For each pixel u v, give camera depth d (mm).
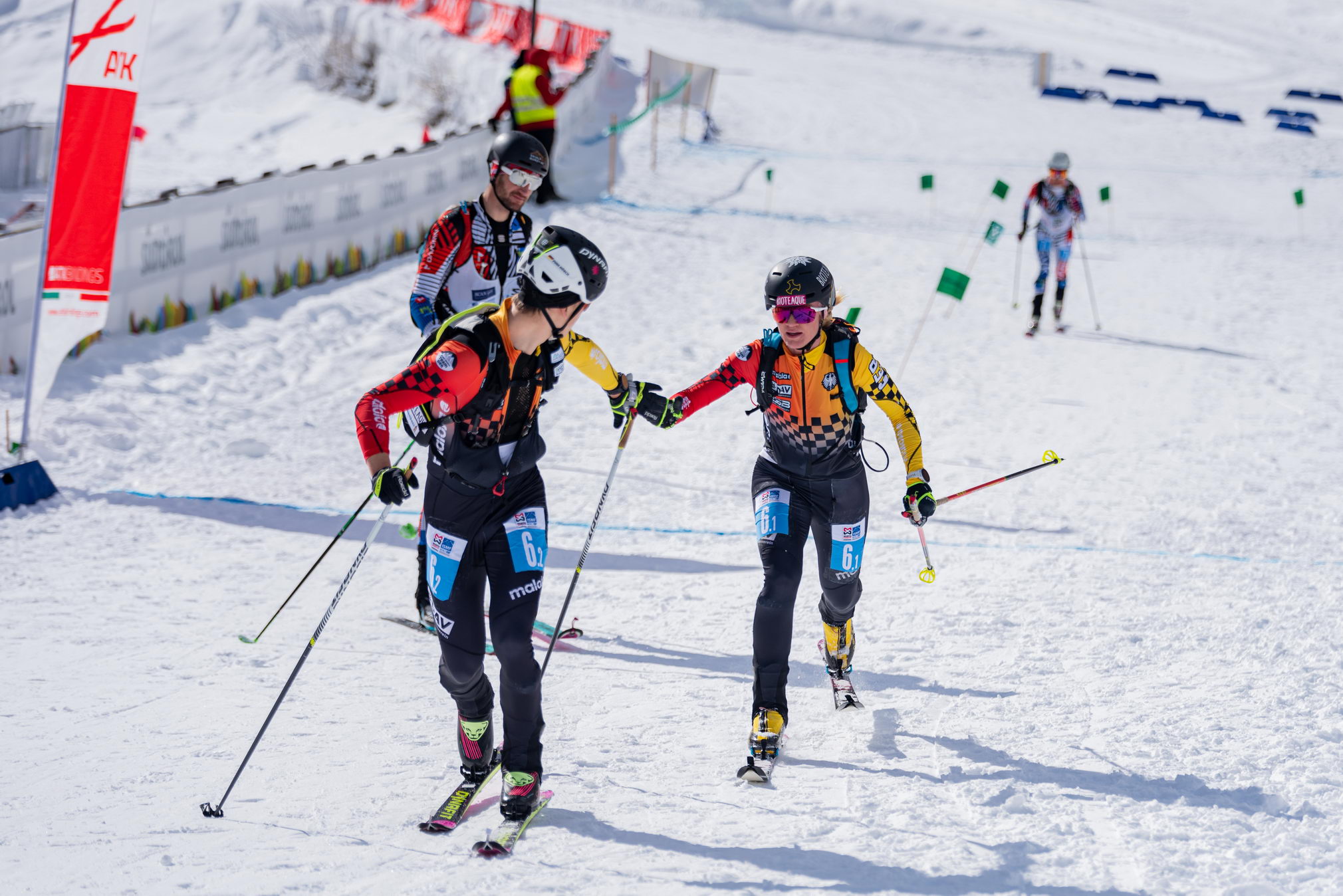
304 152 45438
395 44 55281
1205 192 43969
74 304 14055
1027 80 66688
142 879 5941
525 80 33031
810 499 8164
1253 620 10336
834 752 7812
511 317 6449
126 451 15359
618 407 7711
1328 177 47094
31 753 7492
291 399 18531
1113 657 9531
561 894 5871
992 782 7219
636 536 13141
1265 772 7324
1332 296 28812
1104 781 7250
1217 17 85562
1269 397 19953
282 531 12812
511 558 6684
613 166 36844
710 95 47281
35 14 61719
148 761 7426
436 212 29750
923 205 39344
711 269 29297
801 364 7797
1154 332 25031
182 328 21016
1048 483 15414
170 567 11469
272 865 6121
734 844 6453
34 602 10312
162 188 35719
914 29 75312
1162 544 12945
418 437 6715
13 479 12922
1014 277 30500
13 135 35656
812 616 10609
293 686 8797
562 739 7957
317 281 25125
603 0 78188
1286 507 14305
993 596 11195
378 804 6945
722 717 8414
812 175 43250
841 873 6137
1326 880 6043
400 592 11219
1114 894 5926
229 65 56156
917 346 23328
